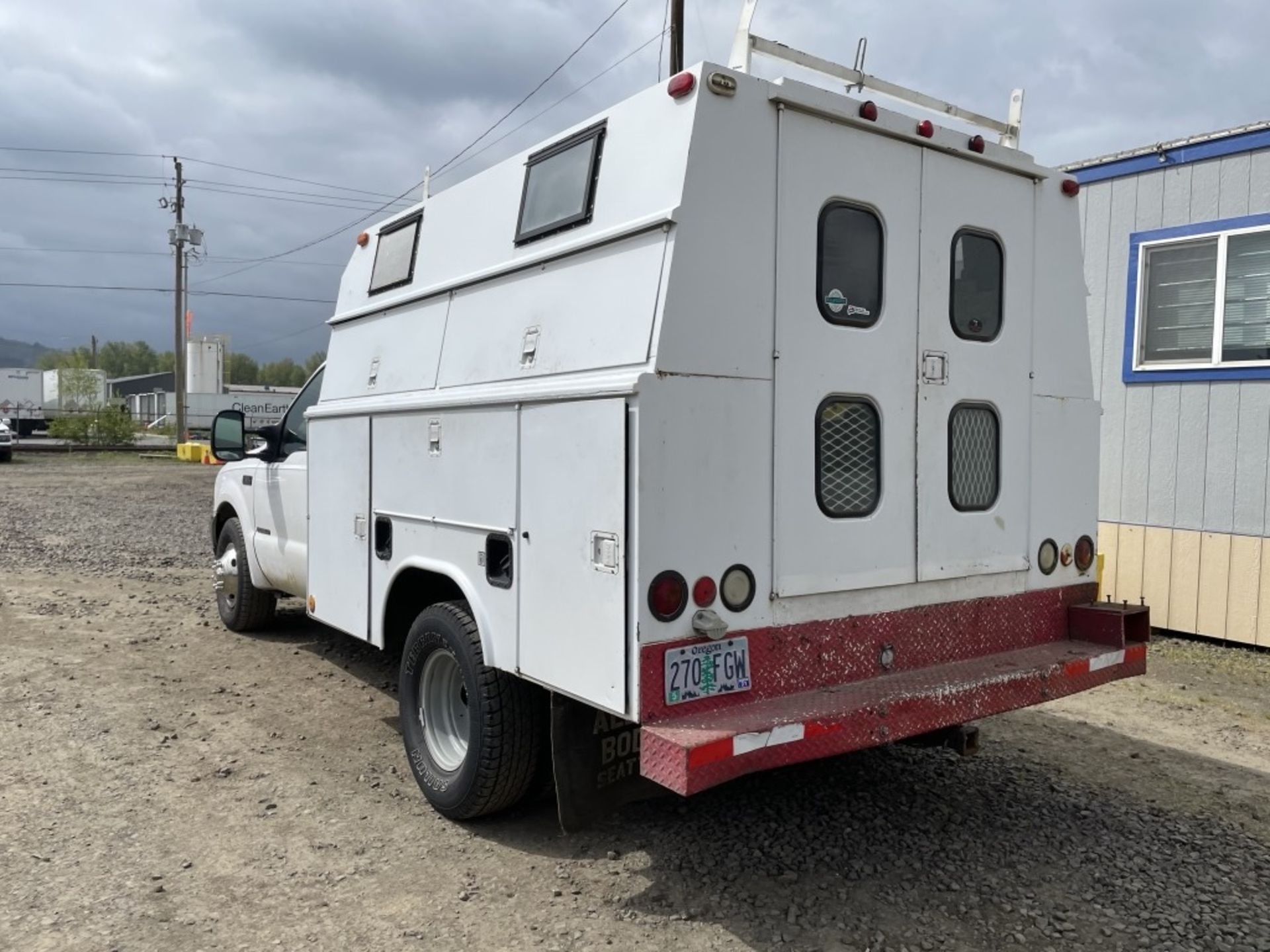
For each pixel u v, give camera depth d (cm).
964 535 390
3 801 427
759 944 323
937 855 389
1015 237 409
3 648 688
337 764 480
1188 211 777
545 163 383
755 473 327
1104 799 452
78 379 4859
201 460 2877
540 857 383
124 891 351
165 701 574
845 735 317
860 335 356
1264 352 736
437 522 412
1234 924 341
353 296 534
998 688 362
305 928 329
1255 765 503
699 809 430
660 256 313
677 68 1439
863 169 357
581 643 323
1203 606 771
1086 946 325
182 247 3675
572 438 327
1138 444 813
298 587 623
